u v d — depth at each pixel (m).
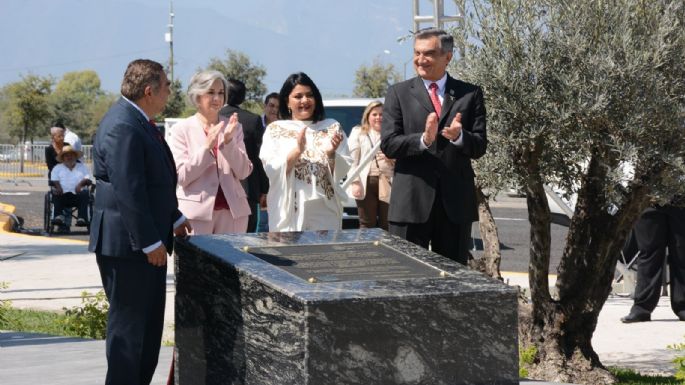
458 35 7.68
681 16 7.41
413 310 4.54
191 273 5.52
